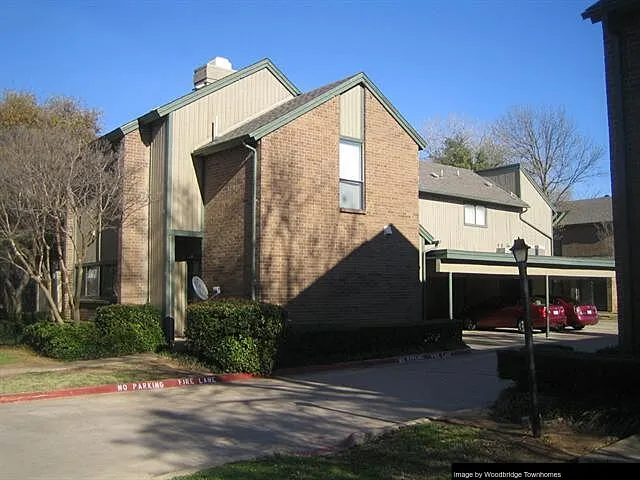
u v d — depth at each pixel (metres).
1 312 24.98
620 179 10.30
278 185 16.34
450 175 31.66
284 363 14.45
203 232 17.88
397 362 16.22
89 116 28.95
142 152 18.25
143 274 18.06
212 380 13.08
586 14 10.63
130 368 13.95
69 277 18.59
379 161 18.66
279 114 17.34
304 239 16.73
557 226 43.12
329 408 10.19
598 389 8.91
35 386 11.70
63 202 15.73
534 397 7.81
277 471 6.35
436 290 28.55
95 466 6.82
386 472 6.34
